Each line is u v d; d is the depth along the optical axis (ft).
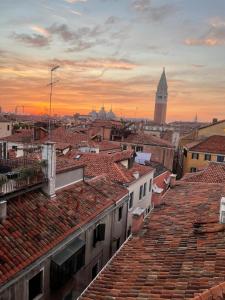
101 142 149.48
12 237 35.88
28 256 34.27
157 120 654.94
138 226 40.45
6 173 41.27
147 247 35.58
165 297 23.81
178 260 30.40
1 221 37.50
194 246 32.76
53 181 48.44
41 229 39.96
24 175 43.21
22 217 40.29
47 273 37.88
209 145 169.48
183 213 45.39
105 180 68.69
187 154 170.30
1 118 232.32
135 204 80.07
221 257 28.32
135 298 24.56
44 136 148.46
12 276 30.91
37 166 45.91
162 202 52.70
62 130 163.12
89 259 50.29
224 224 35.14
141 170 90.48
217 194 52.49
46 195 47.88
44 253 36.35
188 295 23.20
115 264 32.73
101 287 28.14
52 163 47.96
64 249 41.45
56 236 40.14
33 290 36.14
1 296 30.22
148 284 26.91
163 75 650.84
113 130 180.86
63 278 39.96
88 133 172.65
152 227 41.52
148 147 170.71
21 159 48.85
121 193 65.62
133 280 28.32
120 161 83.20
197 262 28.78
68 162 59.47
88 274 50.26
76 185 57.88
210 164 86.22
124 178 73.46
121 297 25.39
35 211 42.93
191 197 54.03
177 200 53.67
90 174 73.97
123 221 68.08
